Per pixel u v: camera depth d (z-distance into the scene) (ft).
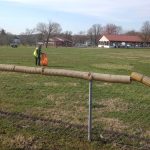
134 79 23.57
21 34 547.08
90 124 26.07
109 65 117.80
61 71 26.13
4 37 493.77
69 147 24.68
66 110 37.63
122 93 51.24
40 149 24.31
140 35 542.57
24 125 29.76
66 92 50.49
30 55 168.55
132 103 42.91
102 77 24.72
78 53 229.66
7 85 55.01
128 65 120.67
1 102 40.57
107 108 39.42
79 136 27.07
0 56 154.30
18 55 167.22
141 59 166.50
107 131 28.89
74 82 62.03
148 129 30.58
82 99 44.78
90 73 25.25
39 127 29.27
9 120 31.19
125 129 30.14
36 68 27.17
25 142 25.50
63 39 570.87
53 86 56.24
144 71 96.27
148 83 22.91
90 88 25.57
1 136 26.73
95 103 42.04
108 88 56.08
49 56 173.78
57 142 25.66
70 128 29.22
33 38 545.85
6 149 24.14
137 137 27.71
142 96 48.80
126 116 35.50
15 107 37.93
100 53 242.37
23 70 27.55
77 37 616.80
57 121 31.76
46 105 40.14
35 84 57.88
